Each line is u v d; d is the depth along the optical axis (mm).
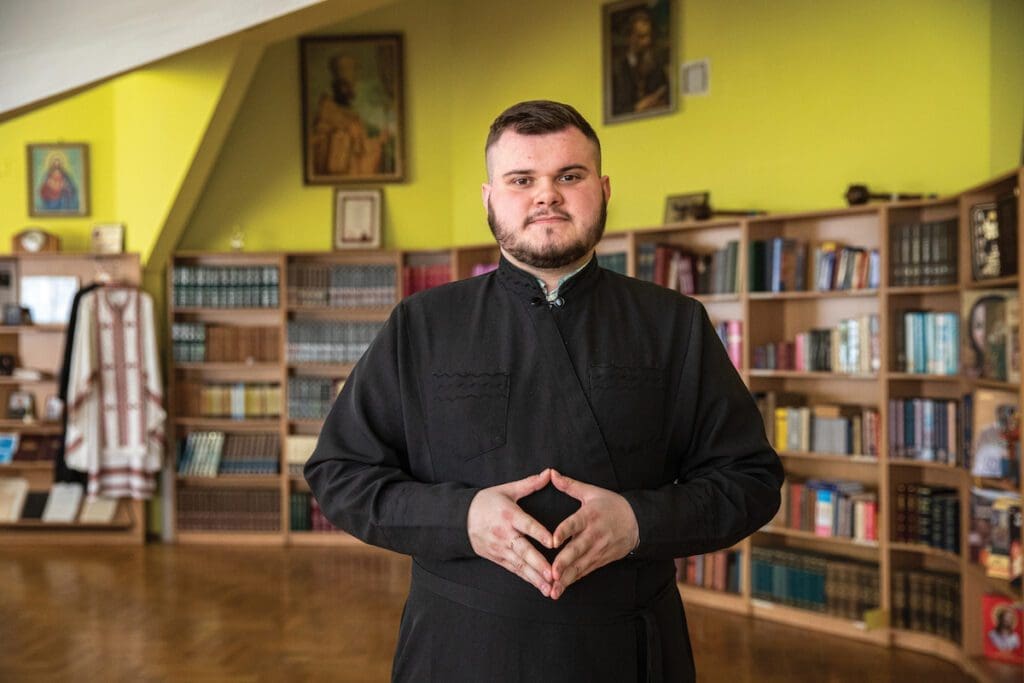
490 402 1718
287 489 8352
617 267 6918
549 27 7820
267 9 4102
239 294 8391
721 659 5223
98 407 8078
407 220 8648
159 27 4238
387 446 1802
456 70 8547
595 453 1688
